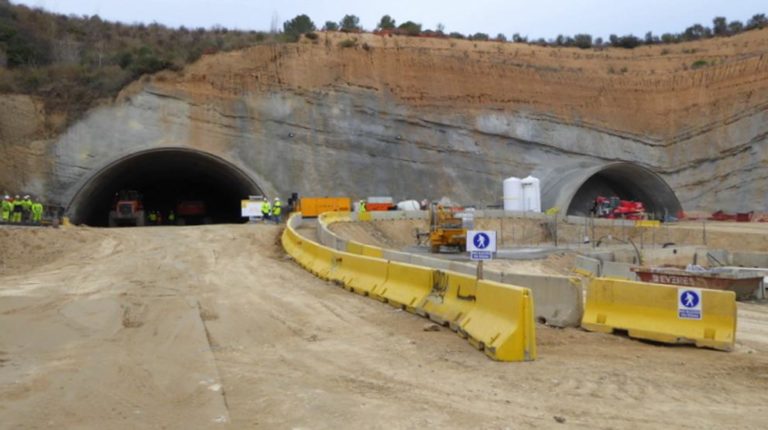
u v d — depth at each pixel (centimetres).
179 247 2569
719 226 4956
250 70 5531
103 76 5241
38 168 4716
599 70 7094
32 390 725
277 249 2620
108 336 1031
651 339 1066
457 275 1127
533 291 1245
